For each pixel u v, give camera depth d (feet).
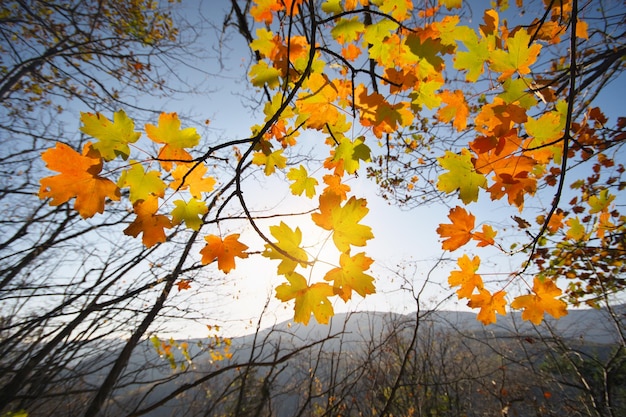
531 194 3.85
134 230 3.27
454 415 16.21
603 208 8.07
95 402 7.55
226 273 3.99
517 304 4.66
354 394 11.83
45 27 12.60
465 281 4.83
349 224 3.74
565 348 13.65
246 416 10.51
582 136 6.38
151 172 3.28
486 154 3.91
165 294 8.90
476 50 3.78
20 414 7.02
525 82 3.70
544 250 9.23
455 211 4.42
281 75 4.23
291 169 5.02
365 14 4.94
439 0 4.41
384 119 4.33
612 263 10.08
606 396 12.68
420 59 4.15
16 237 10.07
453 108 4.46
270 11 4.44
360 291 3.71
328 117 4.44
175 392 6.97
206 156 3.08
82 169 3.05
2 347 8.99
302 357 13.69
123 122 3.12
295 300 3.74
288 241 3.69
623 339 10.39
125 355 8.33
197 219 3.49
